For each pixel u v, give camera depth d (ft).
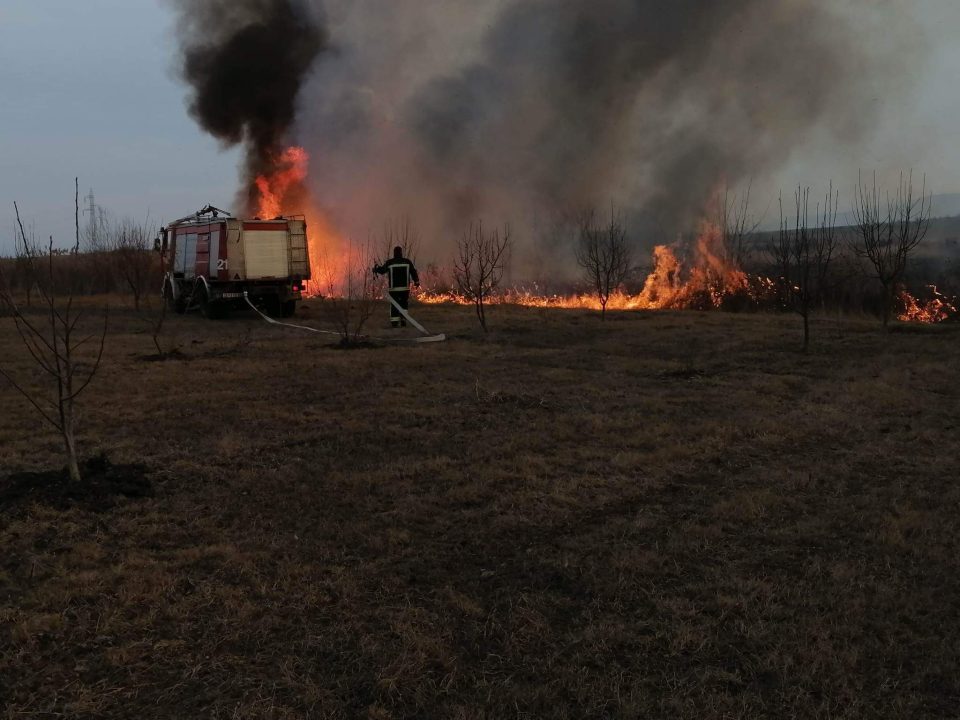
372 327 51.96
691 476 18.45
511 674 9.85
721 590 12.15
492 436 21.88
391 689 9.29
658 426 23.09
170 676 9.55
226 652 10.14
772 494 16.71
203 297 57.62
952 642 10.64
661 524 15.12
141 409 24.80
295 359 36.17
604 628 10.93
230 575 12.49
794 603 11.68
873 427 23.26
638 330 49.32
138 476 16.93
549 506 15.94
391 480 17.63
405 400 26.53
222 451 19.77
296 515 15.35
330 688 9.40
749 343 42.45
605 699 9.28
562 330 49.34
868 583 12.37
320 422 23.25
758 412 25.17
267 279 56.75
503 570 13.03
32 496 15.30
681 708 9.00
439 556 13.57
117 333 47.98
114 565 12.64
